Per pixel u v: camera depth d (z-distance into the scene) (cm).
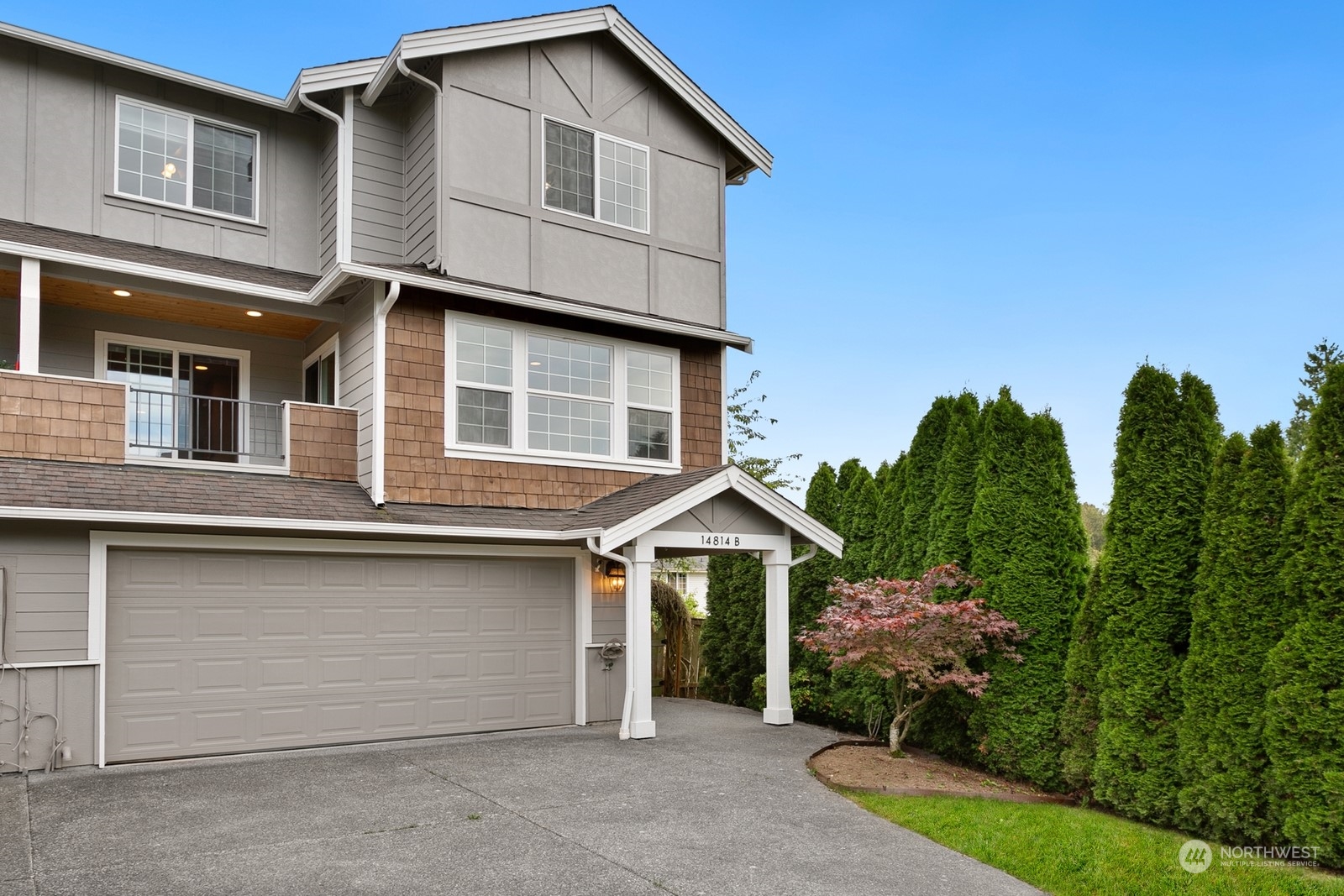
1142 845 624
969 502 943
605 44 1185
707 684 1371
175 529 832
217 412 1144
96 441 877
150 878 509
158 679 828
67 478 817
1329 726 567
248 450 1149
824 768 820
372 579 948
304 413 997
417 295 1014
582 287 1123
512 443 1060
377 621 946
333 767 801
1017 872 576
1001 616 824
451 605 992
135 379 1096
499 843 591
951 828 661
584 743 928
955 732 912
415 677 961
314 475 995
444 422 1015
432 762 822
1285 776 584
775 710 1049
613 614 1089
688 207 1241
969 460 954
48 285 963
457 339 1036
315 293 1010
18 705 757
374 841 589
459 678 988
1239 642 628
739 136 1272
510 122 1088
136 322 1095
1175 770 667
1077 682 764
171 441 1106
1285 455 641
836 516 1212
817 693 1132
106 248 968
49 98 1015
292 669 895
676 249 1219
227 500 863
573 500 1098
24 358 856
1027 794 781
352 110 1083
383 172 1105
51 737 769
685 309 1218
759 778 788
